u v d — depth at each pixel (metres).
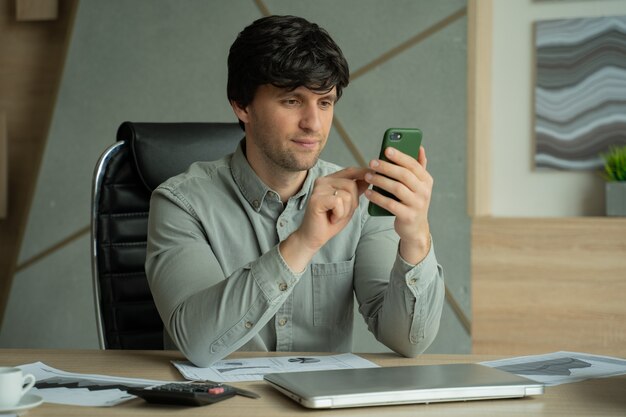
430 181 1.25
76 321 3.14
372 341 2.96
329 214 1.23
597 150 2.91
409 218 1.25
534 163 2.97
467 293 2.88
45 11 3.19
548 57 2.95
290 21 1.37
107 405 0.99
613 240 2.70
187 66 3.07
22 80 3.27
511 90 2.99
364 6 2.96
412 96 2.93
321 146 1.41
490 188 3.02
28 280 3.18
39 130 3.26
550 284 2.77
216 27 3.05
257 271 1.23
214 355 1.24
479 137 2.90
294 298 1.52
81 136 3.14
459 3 2.89
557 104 2.94
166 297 1.34
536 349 2.79
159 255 1.44
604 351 2.71
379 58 2.96
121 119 3.11
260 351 1.45
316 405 0.95
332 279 1.55
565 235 2.74
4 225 3.27
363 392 0.97
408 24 2.93
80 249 3.14
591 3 2.91
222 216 1.53
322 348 1.54
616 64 2.88
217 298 1.24
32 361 1.30
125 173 1.79
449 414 0.95
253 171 1.52
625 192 2.75
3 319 3.20
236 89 1.43
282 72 1.33
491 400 1.02
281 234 1.52
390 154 1.21
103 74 3.12
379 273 1.52
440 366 1.13
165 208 1.51
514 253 2.80
